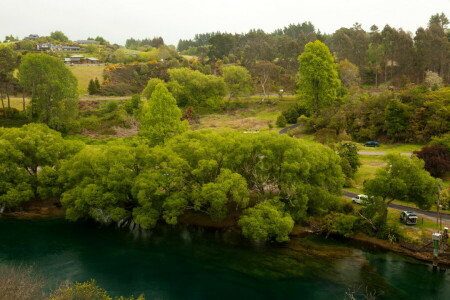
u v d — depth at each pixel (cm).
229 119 11762
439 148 6003
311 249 4444
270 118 11638
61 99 9775
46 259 4225
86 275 3897
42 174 5400
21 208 5644
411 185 4428
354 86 12006
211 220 5238
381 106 8662
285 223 4275
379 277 3828
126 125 10494
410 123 7919
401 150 7444
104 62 19388
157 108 7175
